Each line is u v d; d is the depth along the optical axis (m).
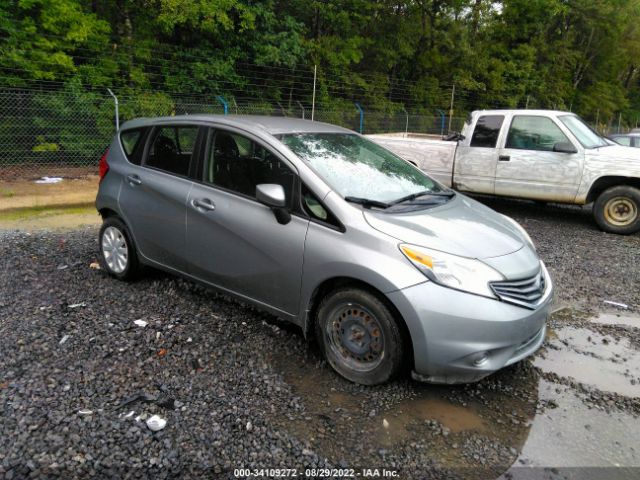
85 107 12.73
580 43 36.53
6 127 11.92
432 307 3.10
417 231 3.36
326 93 20.72
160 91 15.13
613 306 5.16
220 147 4.20
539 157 8.50
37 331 3.95
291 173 3.73
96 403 3.08
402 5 25.25
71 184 10.46
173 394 3.22
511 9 31.16
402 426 3.05
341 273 3.38
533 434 3.06
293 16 20.48
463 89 28.64
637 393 3.57
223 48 16.95
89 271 5.39
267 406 3.16
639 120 44.72
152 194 4.56
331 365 3.56
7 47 11.97
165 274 5.34
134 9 15.55
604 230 8.33
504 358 3.23
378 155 4.49
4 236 6.71
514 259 3.45
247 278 3.95
